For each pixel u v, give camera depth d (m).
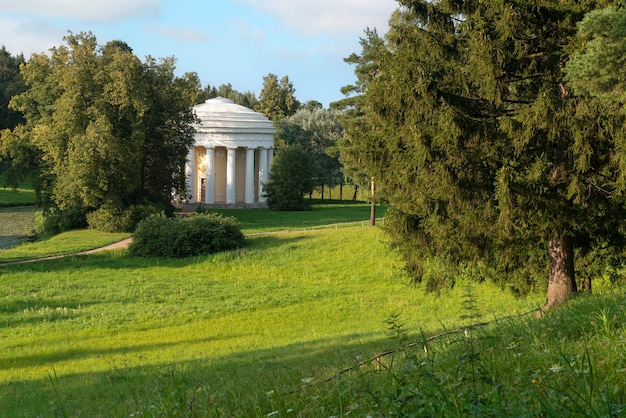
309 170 85.38
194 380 12.66
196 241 46.44
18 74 127.62
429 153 19.12
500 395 4.68
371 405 5.21
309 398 6.14
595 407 4.23
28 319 29.02
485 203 19.58
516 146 18.39
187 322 29.09
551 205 18.19
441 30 21.58
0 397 14.45
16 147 65.19
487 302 30.02
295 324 28.56
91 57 61.31
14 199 88.50
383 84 21.50
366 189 56.31
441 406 4.31
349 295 34.97
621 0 16.75
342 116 52.12
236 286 37.69
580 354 6.30
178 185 67.25
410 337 17.47
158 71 64.81
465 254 21.11
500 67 19.02
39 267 42.72
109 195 58.44
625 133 16.91
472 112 20.03
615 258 21.73
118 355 22.14
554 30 19.34
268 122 88.44
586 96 16.95
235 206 86.00
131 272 41.88
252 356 18.88
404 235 21.91
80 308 31.52
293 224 66.19
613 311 8.29
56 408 11.19
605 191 18.34
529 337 7.55
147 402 7.45
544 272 22.03
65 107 58.50
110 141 55.88
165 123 64.88
